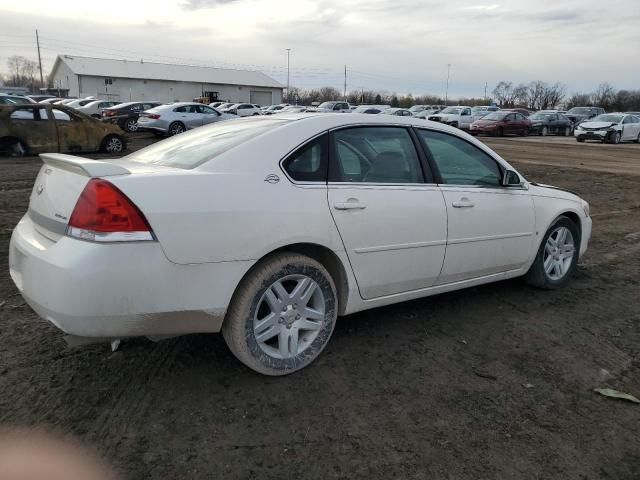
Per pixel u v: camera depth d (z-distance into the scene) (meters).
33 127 14.26
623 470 2.59
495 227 4.30
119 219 2.66
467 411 3.04
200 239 2.83
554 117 34.28
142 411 2.94
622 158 18.89
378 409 3.03
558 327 4.20
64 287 2.62
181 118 22.47
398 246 3.67
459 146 4.23
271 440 2.73
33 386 3.14
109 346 3.64
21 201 8.60
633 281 5.38
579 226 5.17
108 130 15.62
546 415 3.02
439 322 4.22
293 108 38.34
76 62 67.69
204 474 2.48
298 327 3.33
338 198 3.37
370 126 3.72
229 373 3.34
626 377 3.47
